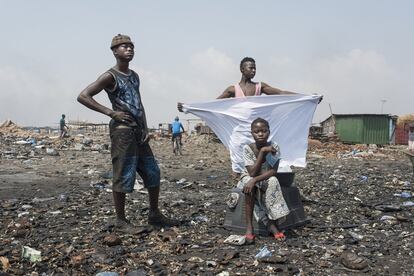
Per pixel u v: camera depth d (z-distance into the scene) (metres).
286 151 6.30
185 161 17.66
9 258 4.18
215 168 14.95
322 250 4.54
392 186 9.52
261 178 4.87
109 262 4.11
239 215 5.28
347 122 34.88
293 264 4.11
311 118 6.28
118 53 5.22
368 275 3.86
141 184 9.37
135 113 5.23
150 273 3.86
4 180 10.59
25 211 6.57
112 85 5.18
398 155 24.05
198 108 6.25
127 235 5.08
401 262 4.20
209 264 4.05
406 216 6.25
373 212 6.54
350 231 5.38
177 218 6.07
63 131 25.80
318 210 6.71
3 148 19.48
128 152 5.17
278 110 6.20
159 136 31.12
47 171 12.73
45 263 4.10
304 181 10.34
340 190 8.70
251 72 6.20
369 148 29.69
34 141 23.28
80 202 7.38
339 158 21.31
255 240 4.90
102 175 11.28
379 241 4.93
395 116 34.47
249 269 3.97
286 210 4.95
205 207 6.96
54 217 6.13
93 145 22.59
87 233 5.20
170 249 4.57
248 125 6.14
